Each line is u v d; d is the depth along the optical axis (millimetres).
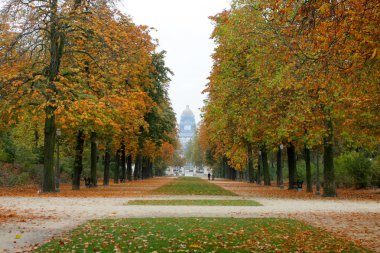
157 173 144625
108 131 36906
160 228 13211
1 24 28172
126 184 53094
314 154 52531
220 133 33188
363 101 20094
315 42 11367
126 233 12133
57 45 30062
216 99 30109
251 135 29953
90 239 11133
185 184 57469
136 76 37375
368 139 29922
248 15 26000
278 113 21047
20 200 24156
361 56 11156
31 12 28438
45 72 29828
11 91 27172
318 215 17594
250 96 24156
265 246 10297
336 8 10109
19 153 43500
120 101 30391
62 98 28328
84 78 30625
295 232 12508
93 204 22344
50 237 11555
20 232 12414
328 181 30469
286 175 62062
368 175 39094
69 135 37875
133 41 36562
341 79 13469
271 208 20953
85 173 57031
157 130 48812
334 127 29703
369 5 10109
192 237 11531
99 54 30891
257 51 24297
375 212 18922
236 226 13703
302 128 24031
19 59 28250
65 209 19422
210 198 28531
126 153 60531
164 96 53375
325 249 9992
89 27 29438
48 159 30484
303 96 18750
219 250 9750
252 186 51719
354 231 12992
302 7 10227
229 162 69375
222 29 28688
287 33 14695
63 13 28984
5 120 28578
